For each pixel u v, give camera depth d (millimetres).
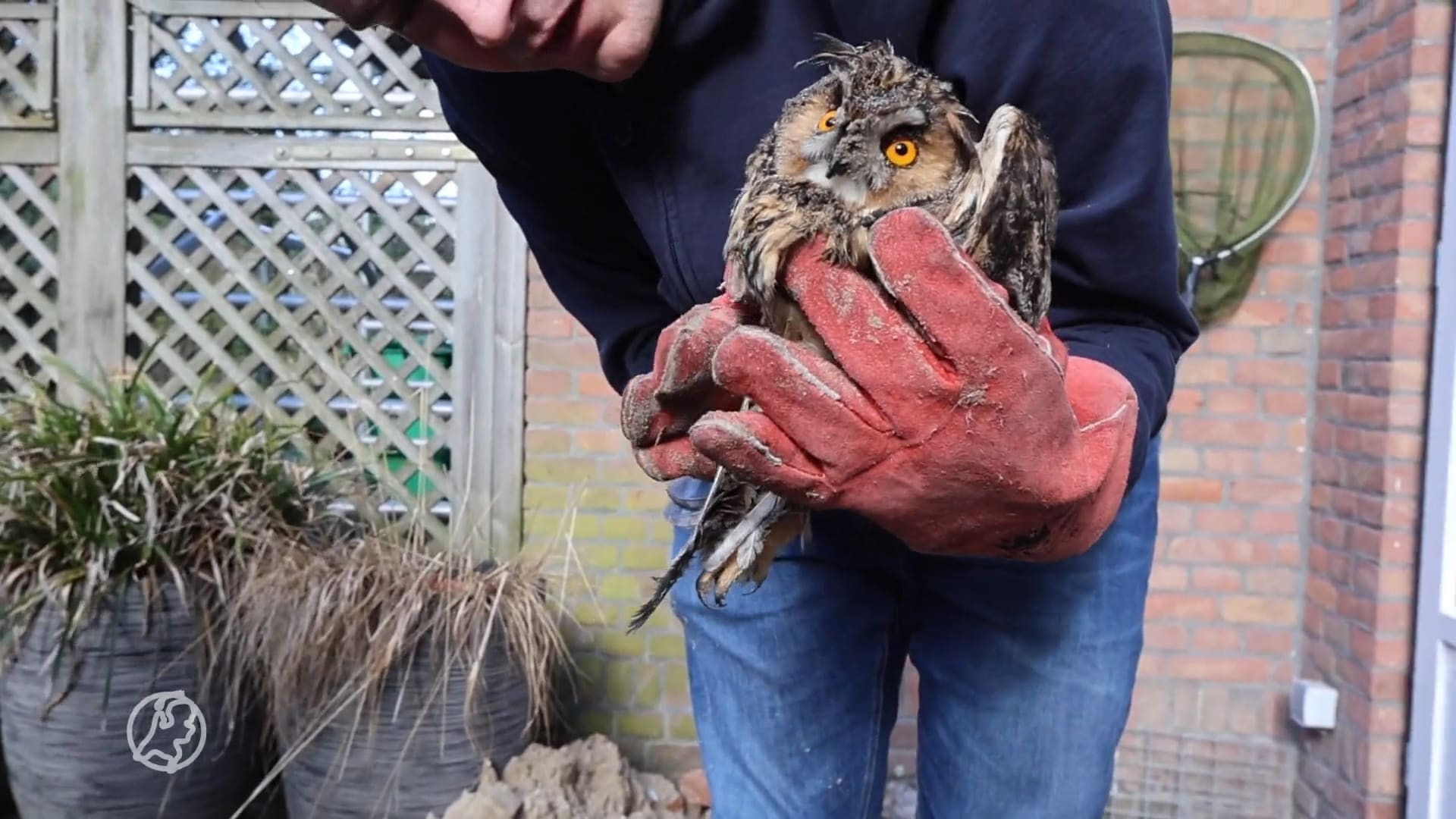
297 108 2307
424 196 2309
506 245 2293
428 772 1792
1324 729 2156
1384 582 1972
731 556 693
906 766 2303
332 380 2326
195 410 2025
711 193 873
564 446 2318
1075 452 601
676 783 2291
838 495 610
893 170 616
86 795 1810
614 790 1965
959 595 911
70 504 1788
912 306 553
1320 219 2246
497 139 1035
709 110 850
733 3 814
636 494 2324
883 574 971
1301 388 2268
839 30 810
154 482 1829
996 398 559
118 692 1794
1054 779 904
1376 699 1979
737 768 1001
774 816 987
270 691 1859
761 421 599
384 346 2338
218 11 2281
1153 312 821
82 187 2309
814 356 594
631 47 783
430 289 2328
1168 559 2316
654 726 2367
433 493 2340
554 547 2176
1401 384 1944
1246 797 2291
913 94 624
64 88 2295
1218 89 2176
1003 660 899
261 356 2330
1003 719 903
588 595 2342
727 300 715
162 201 2322
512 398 2307
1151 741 2318
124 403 1950
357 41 2314
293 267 2322
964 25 719
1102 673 896
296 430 2074
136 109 2311
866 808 1039
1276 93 2146
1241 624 2309
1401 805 1972
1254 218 2174
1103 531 678
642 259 1121
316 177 2326
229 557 1856
